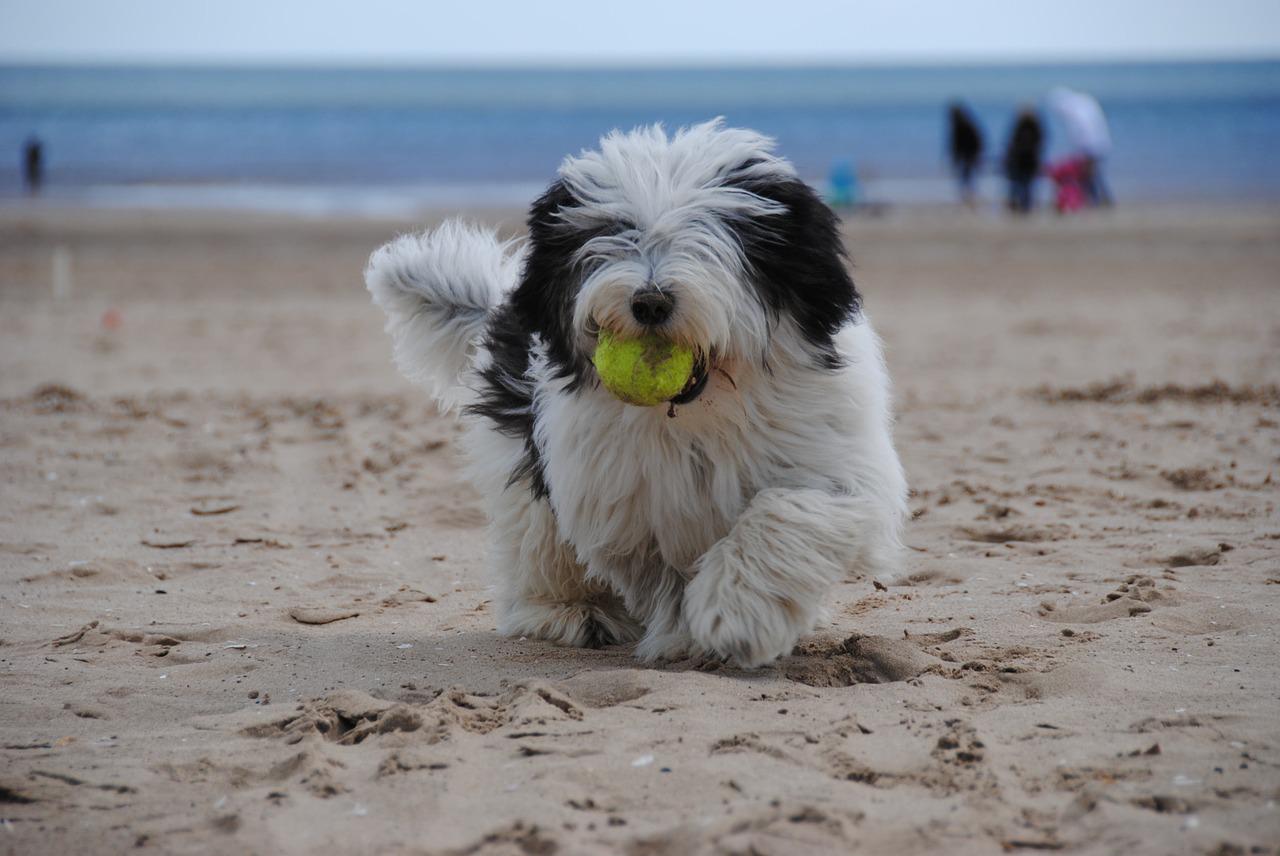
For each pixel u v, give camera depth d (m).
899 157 60.94
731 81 194.50
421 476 9.82
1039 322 18.73
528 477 6.09
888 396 6.35
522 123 97.06
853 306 5.45
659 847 3.71
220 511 8.83
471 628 6.49
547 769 4.27
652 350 4.93
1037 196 41.78
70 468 9.96
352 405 12.96
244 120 101.00
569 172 5.43
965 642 5.77
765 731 4.60
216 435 11.27
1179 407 11.69
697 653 5.55
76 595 6.96
